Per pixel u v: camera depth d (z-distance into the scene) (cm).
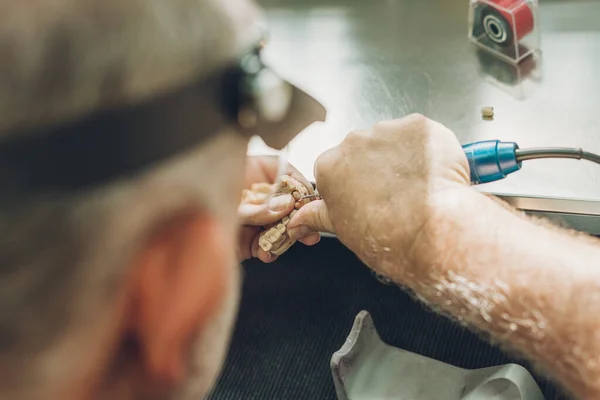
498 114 79
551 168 71
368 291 116
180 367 29
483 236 48
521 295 46
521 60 85
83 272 25
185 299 27
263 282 119
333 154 53
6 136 23
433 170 51
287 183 66
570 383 46
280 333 112
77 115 23
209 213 28
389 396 88
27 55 22
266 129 32
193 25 26
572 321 45
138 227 26
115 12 23
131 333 28
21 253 25
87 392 29
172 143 26
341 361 86
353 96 85
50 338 26
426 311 111
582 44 87
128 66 24
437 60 89
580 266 46
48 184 24
